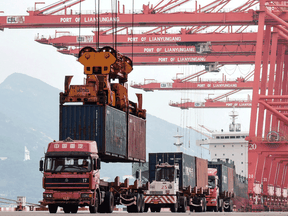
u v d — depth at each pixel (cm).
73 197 2102
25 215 1884
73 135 2486
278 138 6800
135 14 6731
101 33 7406
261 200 7762
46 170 2131
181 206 3534
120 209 4519
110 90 2600
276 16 6762
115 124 2625
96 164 2166
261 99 6869
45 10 6838
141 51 7938
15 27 6900
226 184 5234
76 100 2512
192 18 6694
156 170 3409
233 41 7125
